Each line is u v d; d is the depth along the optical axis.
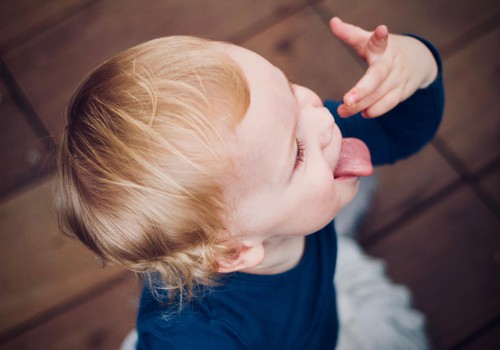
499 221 1.38
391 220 1.42
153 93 0.58
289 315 0.90
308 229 0.74
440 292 1.36
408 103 0.95
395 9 1.56
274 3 1.59
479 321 1.32
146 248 0.65
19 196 1.46
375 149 1.04
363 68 1.52
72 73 1.55
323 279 0.93
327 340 1.08
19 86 1.55
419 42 0.90
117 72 0.63
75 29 1.59
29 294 1.40
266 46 1.56
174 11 1.60
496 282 1.35
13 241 1.43
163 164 0.58
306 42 1.55
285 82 0.64
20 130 1.51
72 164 0.64
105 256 0.71
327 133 0.70
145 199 0.60
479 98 1.47
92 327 1.37
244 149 0.59
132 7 1.60
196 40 0.65
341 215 1.42
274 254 0.82
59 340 1.37
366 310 1.32
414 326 1.32
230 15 1.59
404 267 1.38
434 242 1.39
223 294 0.83
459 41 1.52
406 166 1.45
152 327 0.81
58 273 1.40
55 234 1.43
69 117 0.67
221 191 0.61
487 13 1.52
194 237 0.63
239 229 0.66
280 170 0.63
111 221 0.63
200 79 0.59
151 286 0.83
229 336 0.83
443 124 1.47
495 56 1.50
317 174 0.68
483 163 1.43
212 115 0.58
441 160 1.44
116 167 0.60
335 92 1.51
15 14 1.60
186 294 0.82
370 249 1.41
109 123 0.60
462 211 1.40
